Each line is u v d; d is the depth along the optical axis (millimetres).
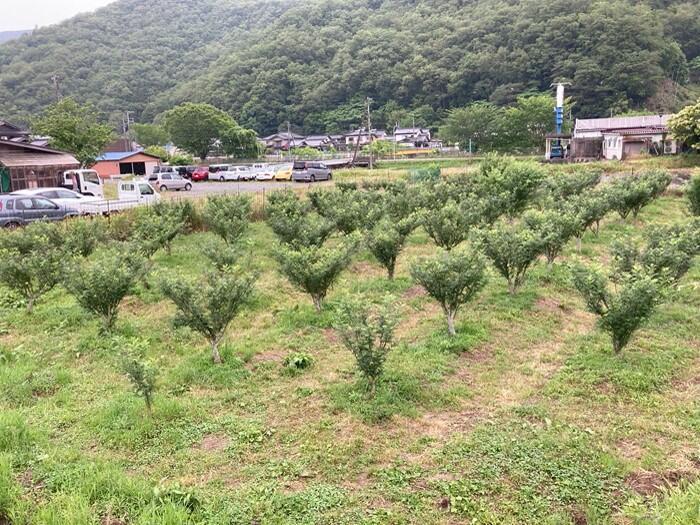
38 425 6488
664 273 8805
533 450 5832
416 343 8820
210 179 50375
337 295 11328
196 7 172625
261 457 5887
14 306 11297
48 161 31328
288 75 105688
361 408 6793
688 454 5750
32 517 4816
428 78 95312
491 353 8555
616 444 5973
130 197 25625
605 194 17000
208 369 8016
